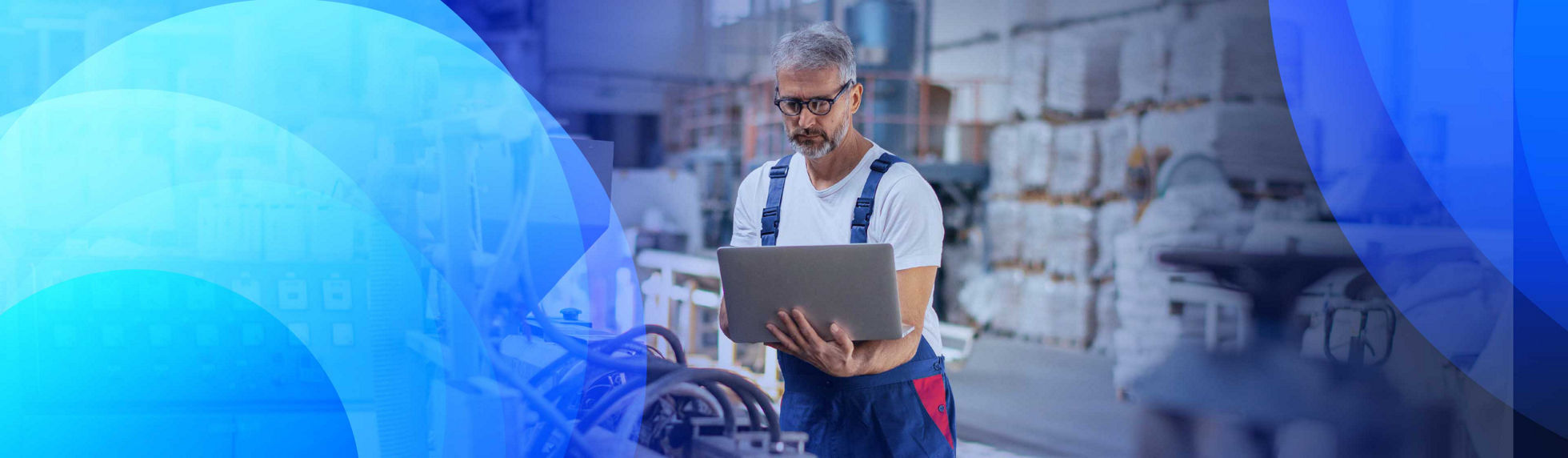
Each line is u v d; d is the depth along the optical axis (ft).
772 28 29.19
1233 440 13.64
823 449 6.14
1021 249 23.73
